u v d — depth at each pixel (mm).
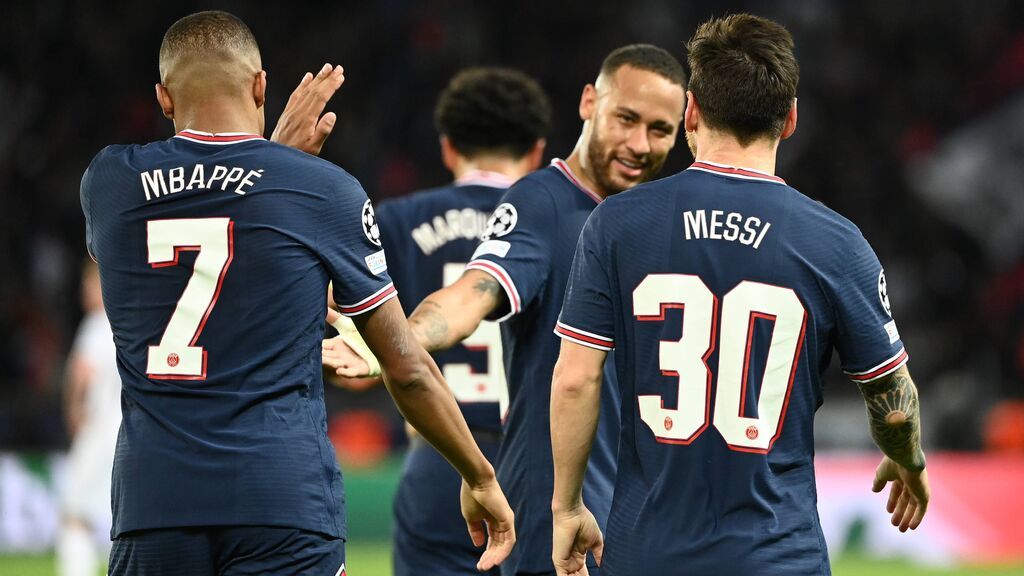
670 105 16266
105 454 31703
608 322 12641
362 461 45938
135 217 12523
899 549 41625
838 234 12383
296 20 72438
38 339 56969
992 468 42656
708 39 12844
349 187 12852
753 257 12211
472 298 15312
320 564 12242
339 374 14969
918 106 73625
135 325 12422
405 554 19469
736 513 11961
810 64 73562
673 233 12406
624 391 12570
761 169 12641
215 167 12578
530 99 20609
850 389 55844
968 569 39938
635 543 12156
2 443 50250
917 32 75750
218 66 12922
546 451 15891
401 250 20062
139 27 70438
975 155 72500
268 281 12328
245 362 12219
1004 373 59938
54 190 64375
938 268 66562
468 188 20266
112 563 12445
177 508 11945
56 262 61562
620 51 16578
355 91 70188
